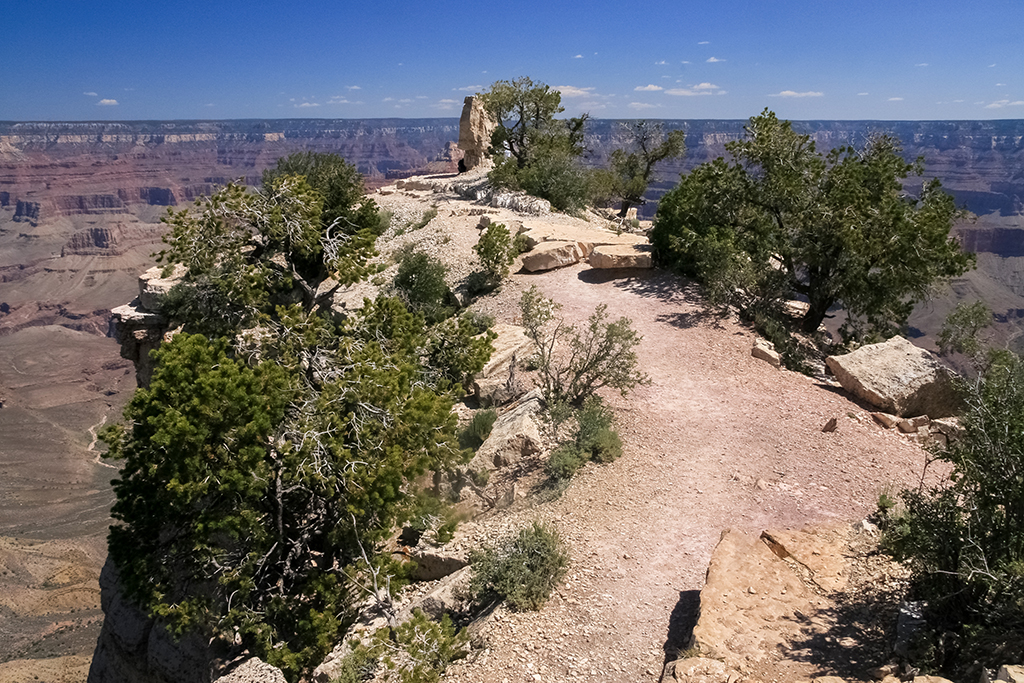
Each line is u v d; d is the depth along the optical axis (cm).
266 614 1530
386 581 1405
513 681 968
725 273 2545
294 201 2825
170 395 1493
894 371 1988
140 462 1525
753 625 967
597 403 1808
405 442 1574
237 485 1413
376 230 3972
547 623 1090
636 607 1109
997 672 703
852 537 1234
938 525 964
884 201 2489
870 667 855
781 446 1647
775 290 2630
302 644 1484
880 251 2384
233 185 2759
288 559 1595
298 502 1711
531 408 1773
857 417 1820
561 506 1437
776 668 865
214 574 1588
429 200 4759
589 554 1255
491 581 1197
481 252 3000
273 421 1530
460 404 2048
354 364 1712
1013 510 920
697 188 2914
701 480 1490
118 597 2120
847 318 2850
